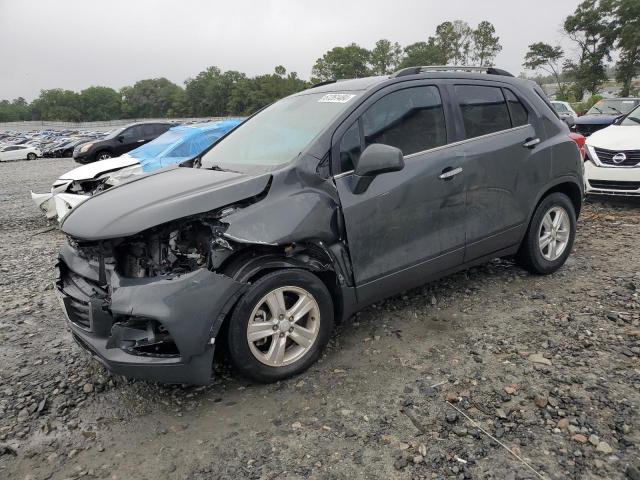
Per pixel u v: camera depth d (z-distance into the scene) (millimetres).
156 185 3408
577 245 5641
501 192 4090
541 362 3260
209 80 132500
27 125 109312
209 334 2830
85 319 3057
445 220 3791
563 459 2428
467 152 3871
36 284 5543
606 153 7156
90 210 3219
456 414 2799
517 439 2580
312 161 3285
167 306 2730
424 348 3543
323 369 3346
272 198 3104
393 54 111562
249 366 3053
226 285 2867
